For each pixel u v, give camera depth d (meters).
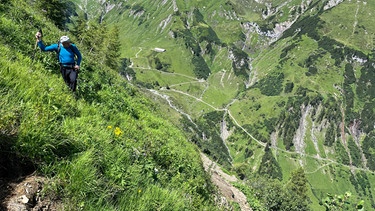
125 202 5.69
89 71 16.64
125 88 26.00
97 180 5.38
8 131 4.57
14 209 4.00
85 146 5.89
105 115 10.16
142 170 7.66
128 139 9.26
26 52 10.45
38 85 6.76
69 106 7.39
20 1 19.38
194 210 8.65
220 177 28.06
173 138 19.88
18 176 4.50
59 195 4.66
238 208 19.70
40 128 4.99
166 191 7.40
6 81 5.79
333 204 7.07
